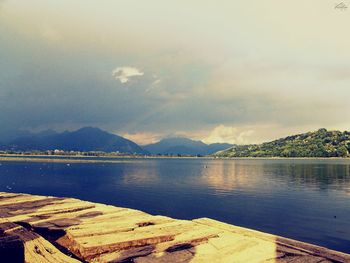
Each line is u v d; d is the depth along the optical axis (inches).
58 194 2113.7
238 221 1245.1
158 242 442.9
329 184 2768.2
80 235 449.1
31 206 702.5
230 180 3287.4
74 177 3607.3
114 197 1956.2
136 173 4446.4
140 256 385.7
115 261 370.6
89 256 390.9
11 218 575.8
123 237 438.0
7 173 4121.6
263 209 1513.3
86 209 678.5
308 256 387.2
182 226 514.6
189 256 383.9
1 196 861.2
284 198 1899.6
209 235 462.0
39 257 359.6
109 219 569.0
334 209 1512.1
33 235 436.5
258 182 3021.7
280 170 5147.6
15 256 251.3
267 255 389.4
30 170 4817.9
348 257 382.3
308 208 1540.4
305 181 3093.0
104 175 3966.5
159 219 572.1
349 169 5216.5
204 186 2657.5
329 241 952.3
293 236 1009.5
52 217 590.2
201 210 1488.7
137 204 1675.7
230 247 420.8
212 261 366.9
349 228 1116.5
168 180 3280.0
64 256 369.4
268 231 1080.2
